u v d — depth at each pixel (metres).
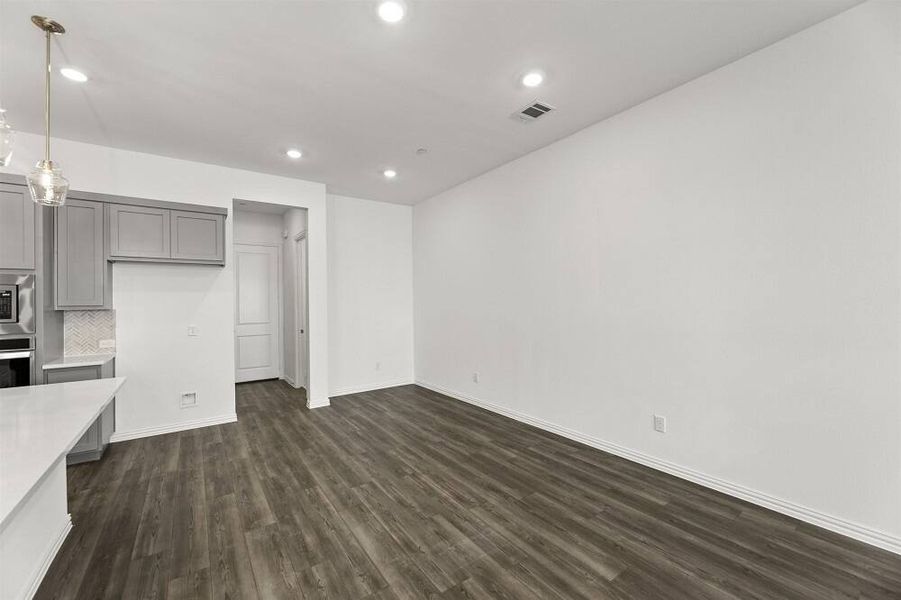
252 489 2.71
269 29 2.07
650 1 1.92
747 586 1.75
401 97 2.80
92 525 2.27
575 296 3.52
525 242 4.02
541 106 2.98
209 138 3.42
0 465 1.25
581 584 1.78
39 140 3.31
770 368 2.34
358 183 4.81
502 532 2.19
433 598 1.71
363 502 2.52
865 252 2.02
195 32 2.08
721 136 2.53
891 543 1.94
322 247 4.79
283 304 6.34
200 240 3.85
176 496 2.61
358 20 2.02
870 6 1.97
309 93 2.72
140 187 3.71
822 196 2.14
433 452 3.34
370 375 5.61
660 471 2.89
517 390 4.17
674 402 2.81
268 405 4.82
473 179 4.70
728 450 2.53
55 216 3.22
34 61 2.29
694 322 2.69
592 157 3.33
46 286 3.14
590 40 2.22
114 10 1.91
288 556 2.00
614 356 3.20
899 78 1.91
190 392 3.97
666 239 2.83
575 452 3.29
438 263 5.40
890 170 1.94
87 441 3.15
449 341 5.22
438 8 1.94
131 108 2.88
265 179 4.39
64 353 3.48
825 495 2.15
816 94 2.15
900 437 1.93
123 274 3.70
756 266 2.39
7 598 1.55
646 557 1.96
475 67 2.46
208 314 4.07
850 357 2.07
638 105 2.98
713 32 2.18
